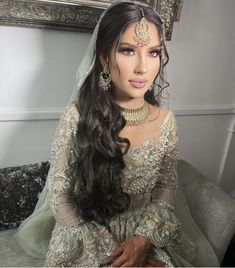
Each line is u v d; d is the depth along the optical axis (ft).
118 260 3.05
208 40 5.15
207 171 6.33
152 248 3.37
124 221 3.38
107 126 3.14
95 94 3.16
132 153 3.30
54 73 4.31
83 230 3.12
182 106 5.45
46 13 3.84
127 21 2.84
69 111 3.24
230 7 5.09
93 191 3.17
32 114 4.33
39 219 3.64
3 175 4.01
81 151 3.13
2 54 3.93
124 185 3.37
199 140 5.95
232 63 5.54
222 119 5.98
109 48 2.97
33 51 4.08
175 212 4.10
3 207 3.94
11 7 3.65
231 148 6.28
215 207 4.14
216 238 4.00
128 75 3.00
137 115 3.34
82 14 4.03
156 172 3.49
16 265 3.62
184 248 3.62
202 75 5.37
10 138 4.39
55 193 3.18
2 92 4.11
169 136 3.55
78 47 4.33
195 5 4.81
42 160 4.72
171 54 4.97
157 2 4.25
